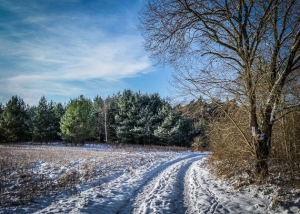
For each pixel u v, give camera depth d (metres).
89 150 27.34
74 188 8.14
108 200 6.83
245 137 8.32
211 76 7.80
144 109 43.97
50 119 44.84
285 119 8.69
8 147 29.33
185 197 7.46
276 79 7.91
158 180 10.40
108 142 43.38
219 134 11.83
